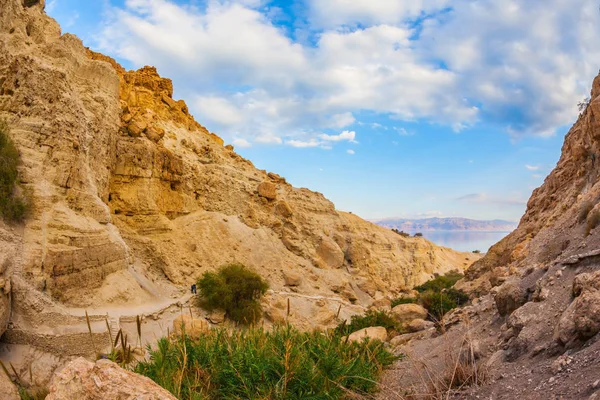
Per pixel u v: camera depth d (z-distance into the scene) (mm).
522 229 29594
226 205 50750
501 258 29734
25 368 18328
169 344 10578
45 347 19703
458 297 26172
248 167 63625
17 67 27625
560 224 18812
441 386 8234
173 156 43719
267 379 9016
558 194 27516
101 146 35531
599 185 17031
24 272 21047
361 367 10352
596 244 10953
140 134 41781
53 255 22766
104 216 30188
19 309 19953
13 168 23188
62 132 27594
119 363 9641
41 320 20375
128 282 28766
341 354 11336
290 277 45250
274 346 10547
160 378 8781
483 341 10602
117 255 29156
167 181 43125
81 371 4844
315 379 9273
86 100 35344
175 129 55906
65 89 29375
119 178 38594
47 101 27703
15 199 22703
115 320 23672
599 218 13281
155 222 39312
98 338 21359
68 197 27016
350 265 60469
